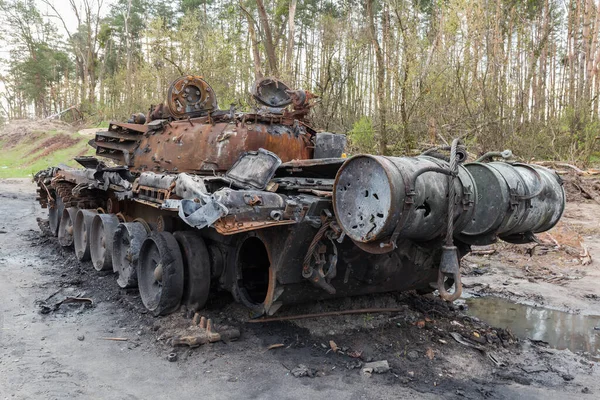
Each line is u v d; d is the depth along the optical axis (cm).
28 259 912
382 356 513
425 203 443
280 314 596
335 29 2030
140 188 652
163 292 582
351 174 437
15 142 3919
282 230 497
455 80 1738
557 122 2245
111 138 839
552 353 546
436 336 570
